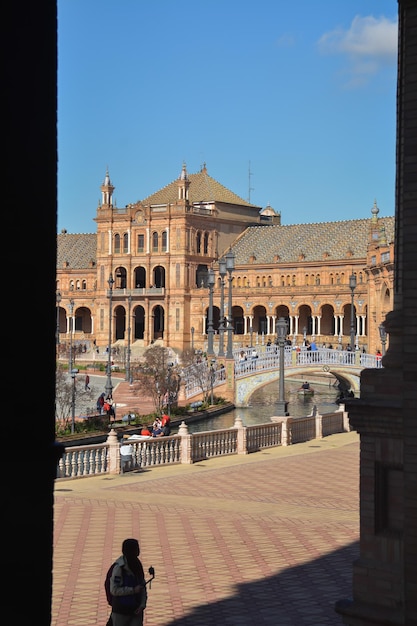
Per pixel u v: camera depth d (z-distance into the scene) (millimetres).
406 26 9461
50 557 5031
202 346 139000
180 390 75312
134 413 59750
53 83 4918
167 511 24922
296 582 17312
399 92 9773
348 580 17453
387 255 99312
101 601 16109
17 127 4719
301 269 132625
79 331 159625
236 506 25734
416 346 9227
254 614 15117
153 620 14797
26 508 4898
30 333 4855
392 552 9859
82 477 31344
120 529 22438
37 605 4945
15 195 4723
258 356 83750
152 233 144375
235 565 18688
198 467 34062
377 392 9930
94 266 156750
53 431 5035
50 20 4887
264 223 155750
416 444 9195
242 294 137250
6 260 4719
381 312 104125
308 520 23578
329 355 77438
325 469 33312
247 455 37875
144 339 144250
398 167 9891
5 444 4805
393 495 9953
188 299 142000
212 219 145500
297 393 89875
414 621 9141
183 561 19031
